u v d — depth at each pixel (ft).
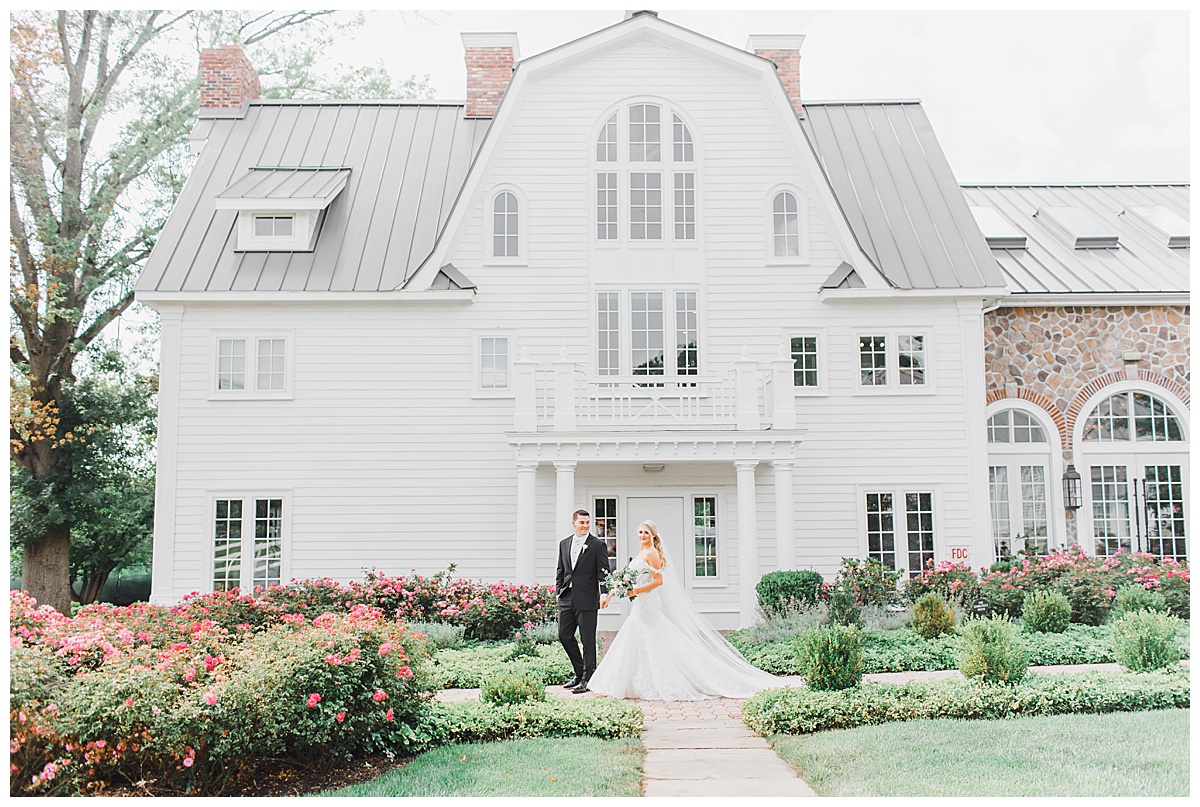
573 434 48.60
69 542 72.54
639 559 33.86
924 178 60.29
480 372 54.65
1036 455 57.41
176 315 53.78
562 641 33.63
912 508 54.08
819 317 55.47
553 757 23.75
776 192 56.65
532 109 56.95
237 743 21.50
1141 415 57.98
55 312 69.56
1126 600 42.09
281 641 24.08
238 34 87.04
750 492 48.67
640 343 55.47
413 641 26.13
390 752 24.02
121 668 21.83
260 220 55.93
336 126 63.87
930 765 22.58
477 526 53.42
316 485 53.26
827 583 51.96
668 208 56.39
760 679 33.81
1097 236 62.44
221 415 53.31
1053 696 27.84
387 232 56.44
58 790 20.85
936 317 55.21
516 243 56.18
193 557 52.21
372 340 54.44
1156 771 21.94
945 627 40.60
